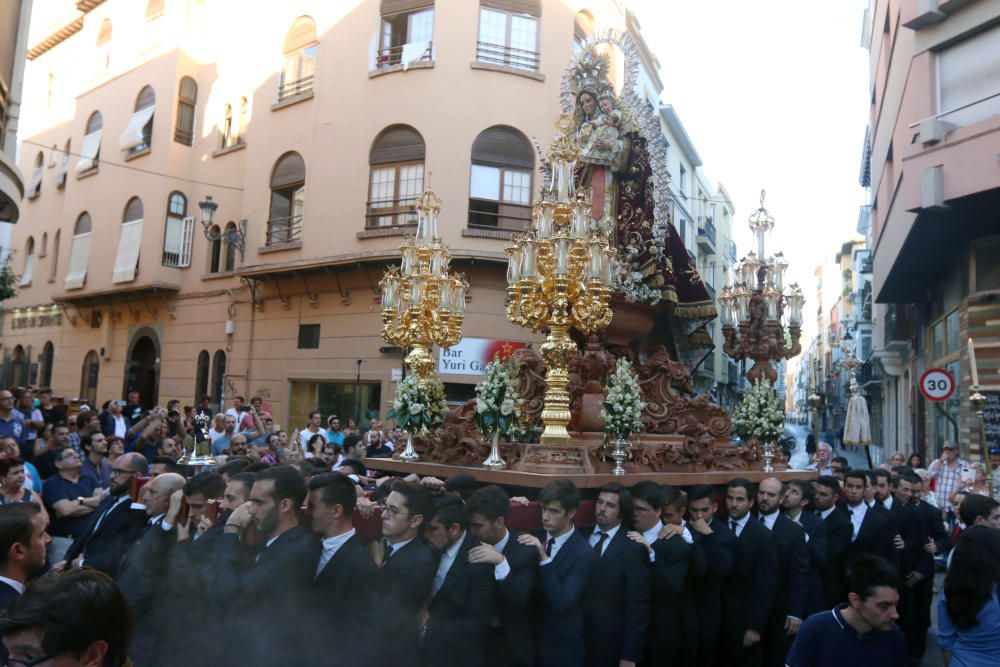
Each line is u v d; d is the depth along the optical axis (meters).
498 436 6.42
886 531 6.79
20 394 11.05
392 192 19.19
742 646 5.58
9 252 23.19
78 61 32.06
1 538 3.43
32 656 2.01
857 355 45.19
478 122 18.83
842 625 3.64
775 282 9.55
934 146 12.99
